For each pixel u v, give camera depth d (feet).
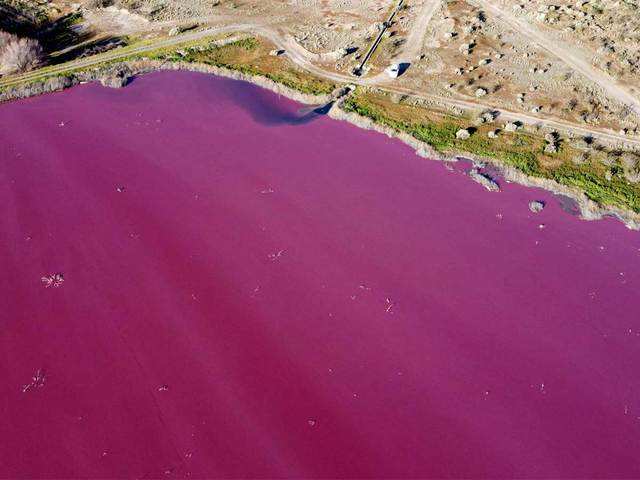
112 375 107.55
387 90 179.11
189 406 101.76
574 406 99.66
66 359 110.83
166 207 145.69
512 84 174.19
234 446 95.40
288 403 101.55
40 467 93.50
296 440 95.91
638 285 120.16
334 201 145.18
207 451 94.89
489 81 176.86
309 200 145.79
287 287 123.24
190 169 158.20
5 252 135.03
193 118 180.24
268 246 133.39
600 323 113.29
